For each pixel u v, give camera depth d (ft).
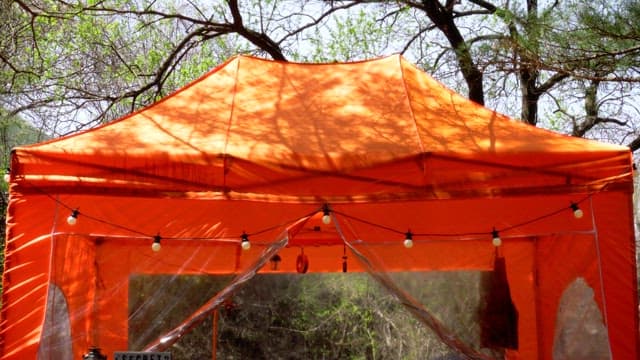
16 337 13.51
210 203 15.42
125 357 11.40
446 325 15.58
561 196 14.87
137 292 14.94
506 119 15.92
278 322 28.73
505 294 15.66
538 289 15.60
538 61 20.16
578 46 19.07
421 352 23.40
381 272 13.85
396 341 25.48
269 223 15.53
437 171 13.66
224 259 15.48
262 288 28.78
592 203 14.67
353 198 13.56
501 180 13.71
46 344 13.52
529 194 13.67
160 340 13.15
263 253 13.76
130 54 34.19
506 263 15.81
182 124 15.05
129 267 15.01
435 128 14.96
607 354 14.32
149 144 13.87
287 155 13.64
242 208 15.48
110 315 14.67
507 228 15.25
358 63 17.51
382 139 14.29
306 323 28.63
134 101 30.48
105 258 14.82
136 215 14.92
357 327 27.78
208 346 26.61
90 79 32.96
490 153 13.75
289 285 28.73
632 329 14.29
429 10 30.91
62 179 13.39
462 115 15.88
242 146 13.87
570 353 14.76
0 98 30.66
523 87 30.40
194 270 15.31
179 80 34.99
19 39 30.58
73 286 14.20
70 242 14.29
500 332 15.51
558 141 14.51
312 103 15.93
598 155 13.89
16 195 13.53
